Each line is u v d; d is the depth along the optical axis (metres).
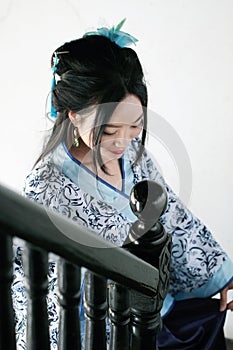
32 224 0.98
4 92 2.97
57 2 2.80
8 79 2.95
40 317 1.10
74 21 2.82
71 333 1.16
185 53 2.77
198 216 3.00
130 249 1.33
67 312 1.14
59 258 1.09
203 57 2.76
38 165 1.88
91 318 1.22
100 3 2.78
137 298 1.35
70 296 1.12
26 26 2.85
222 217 2.97
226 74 2.77
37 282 1.06
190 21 2.72
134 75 1.71
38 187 1.84
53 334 1.87
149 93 2.86
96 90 1.67
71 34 2.84
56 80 1.80
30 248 1.03
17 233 0.96
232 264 2.29
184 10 2.71
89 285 1.19
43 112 2.95
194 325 2.16
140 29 2.78
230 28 2.70
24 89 2.94
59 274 1.11
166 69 2.82
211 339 2.17
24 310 1.84
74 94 1.69
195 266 2.27
